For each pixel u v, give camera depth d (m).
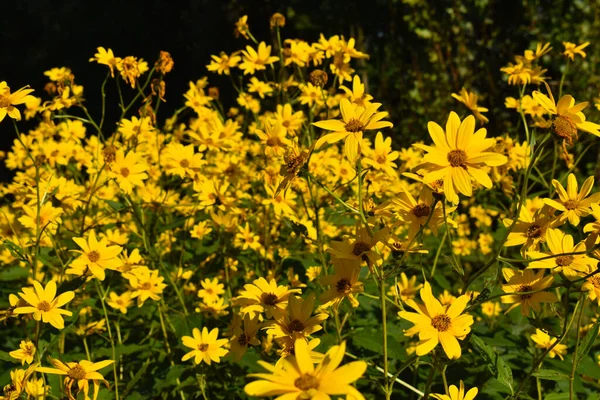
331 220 1.80
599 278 1.10
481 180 1.02
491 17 3.67
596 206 1.09
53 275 1.77
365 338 1.41
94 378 1.14
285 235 1.91
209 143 1.74
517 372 1.55
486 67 3.55
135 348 1.57
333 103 2.35
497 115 3.46
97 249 1.34
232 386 1.54
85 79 6.06
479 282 1.90
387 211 1.15
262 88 2.03
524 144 1.64
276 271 1.67
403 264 1.11
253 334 1.19
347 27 3.95
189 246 1.87
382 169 1.53
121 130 1.77
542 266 1.09
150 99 1.74
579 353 1.14
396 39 3.91
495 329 1.67
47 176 1.72
